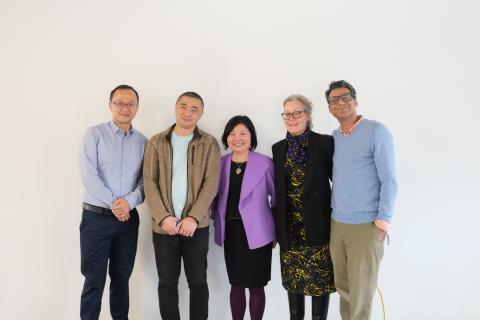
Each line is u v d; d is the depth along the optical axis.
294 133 1.85
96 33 2.25
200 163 1.92
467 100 2.26
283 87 2.26
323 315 1.89
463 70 2.26
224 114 2.27
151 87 2.26
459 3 2.24
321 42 2.25
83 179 1.88
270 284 2.28
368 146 1.66
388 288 2.29
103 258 1.90
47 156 2.26
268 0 2.24
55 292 2.27
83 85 2.26
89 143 1.89
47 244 2.27
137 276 2.26
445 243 2.28
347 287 1.82
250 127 1.98
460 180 2.27
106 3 2.25
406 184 2.28
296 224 1.84
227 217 1.93
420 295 2.28
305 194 1.77
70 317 2.26
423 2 2.24
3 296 2.27
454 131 2.26
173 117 2.26
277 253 2.28
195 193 1.90
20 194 2.26
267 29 2.25
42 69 2.25
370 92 2.26
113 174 1.90
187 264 1.92
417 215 2.28
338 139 1.79
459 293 2.28
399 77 2.26
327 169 1.83
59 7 2.24
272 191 1.97
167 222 1.82
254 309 1.96
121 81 2.26
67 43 2.25
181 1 2.25
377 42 2.25
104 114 2.26
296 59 2.25
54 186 2.26
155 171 1.92
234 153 2.02
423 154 2.26
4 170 2.26
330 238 1.82
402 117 2.27
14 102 2.25
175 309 1.91
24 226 2.26
